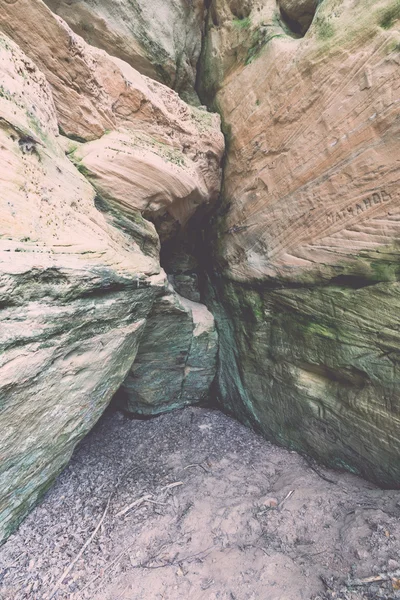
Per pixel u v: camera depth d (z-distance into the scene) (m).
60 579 2.78
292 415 4.38
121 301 3.31
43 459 2.95
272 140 4.01
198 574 2.76
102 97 3.47
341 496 3.39
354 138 3.11
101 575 2.84
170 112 4.16
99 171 3.48
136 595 2.64
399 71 2.75
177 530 3.30
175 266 5.99
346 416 3.64
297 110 3.65
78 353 2.94
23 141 2.57
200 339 5.48
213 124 4.63
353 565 2.58
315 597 2.39
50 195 2.74
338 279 3.46
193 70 5.05
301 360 4.07
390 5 2.82
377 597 2.29
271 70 3.93
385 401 3.20
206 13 4.85
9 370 2.22
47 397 2.68
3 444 2.41
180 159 4.16
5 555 2.91
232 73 4.53
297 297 3.92
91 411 3.33
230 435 5.10
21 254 2.27
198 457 4.53
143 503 3.66
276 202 4.02
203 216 5.50
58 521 3.35
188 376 5.69
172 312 4.71
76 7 3.92
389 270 2.99
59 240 2.67
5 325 2.19
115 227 3.64
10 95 2.49
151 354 5.07
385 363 3.16
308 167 3.57
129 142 3.71
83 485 3.93
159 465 4.38
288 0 3.95
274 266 4.12
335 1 3.27
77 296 2.77
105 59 3.41
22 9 2.78
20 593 2.66
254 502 3.54
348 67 3.11
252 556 2.87
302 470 4.07
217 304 5.64
